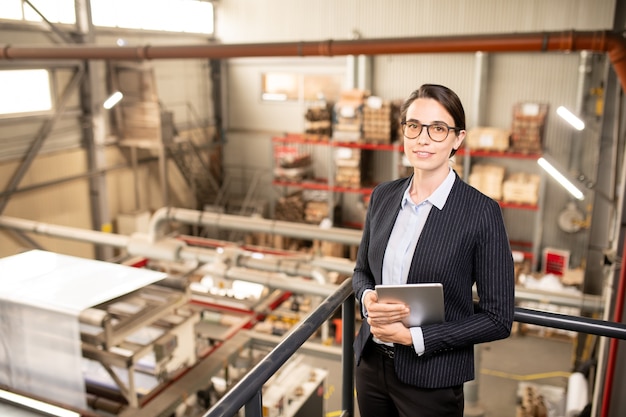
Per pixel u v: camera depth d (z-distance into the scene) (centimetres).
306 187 1234
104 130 1128
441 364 168
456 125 156
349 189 1191
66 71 1054
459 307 166
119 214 1190
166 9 1273
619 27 734
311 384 587
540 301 630
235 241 1325
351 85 1270
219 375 614
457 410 176
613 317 522
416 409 176
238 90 1434
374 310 158
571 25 1090
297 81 1360
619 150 721
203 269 681
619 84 702
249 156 1457
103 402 479
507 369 889
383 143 1127
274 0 1337
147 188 1273
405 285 154
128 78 1123
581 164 1123
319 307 166
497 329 157
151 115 1127
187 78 1369
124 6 1169
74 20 1062
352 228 1352
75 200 1102
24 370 467
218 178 1480
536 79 1140
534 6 1110
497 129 1090
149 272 508
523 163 1167
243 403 120
